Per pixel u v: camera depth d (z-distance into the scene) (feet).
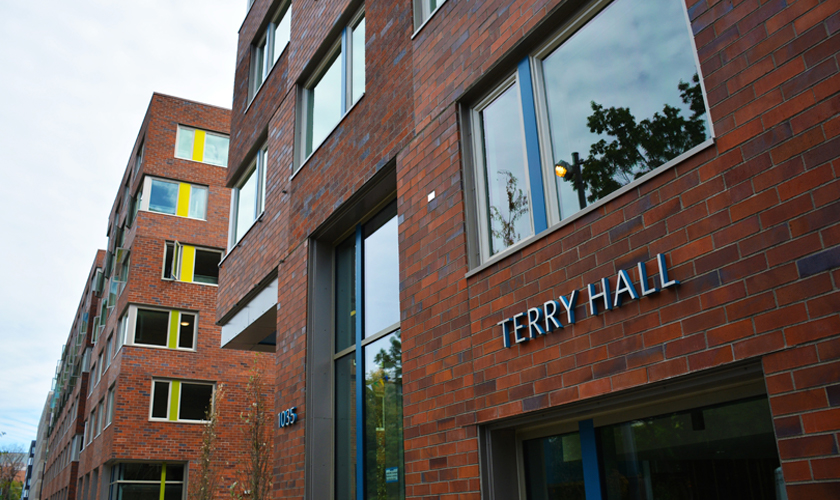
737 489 13.66
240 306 41.96
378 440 27.02
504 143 20.99
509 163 20.65
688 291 13.76
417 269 22.74
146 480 76.33
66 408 148.05
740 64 13.70
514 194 20.18
